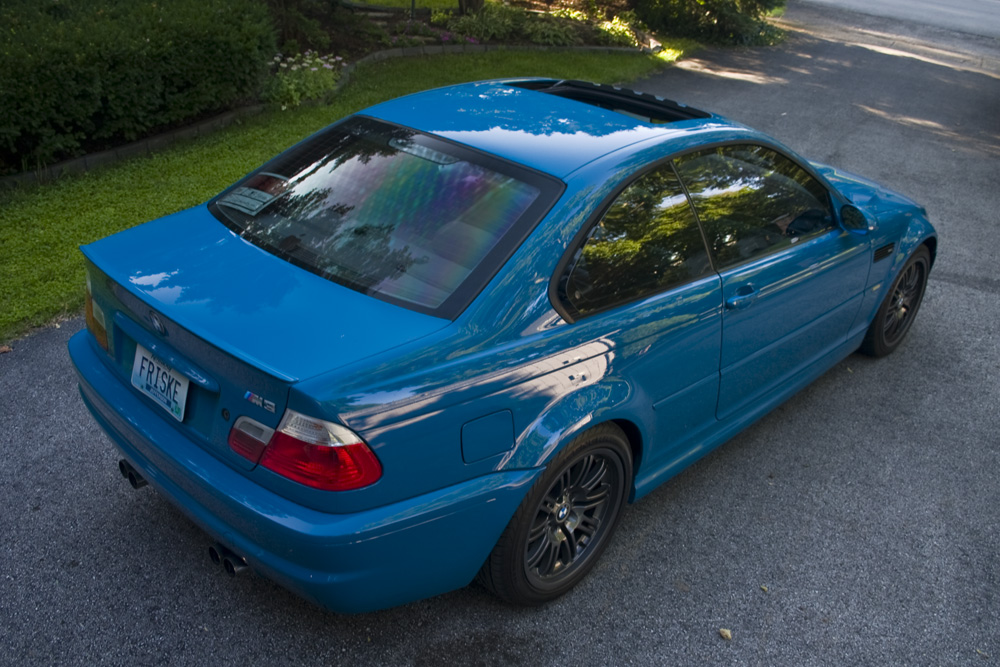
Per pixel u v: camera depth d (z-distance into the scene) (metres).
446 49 12.43
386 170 2.97
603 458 2.96
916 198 8.27
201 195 6.32
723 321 3.28
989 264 6.70
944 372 5.01
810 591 3.20
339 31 11.75
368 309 2.46
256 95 8.66
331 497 2.23
